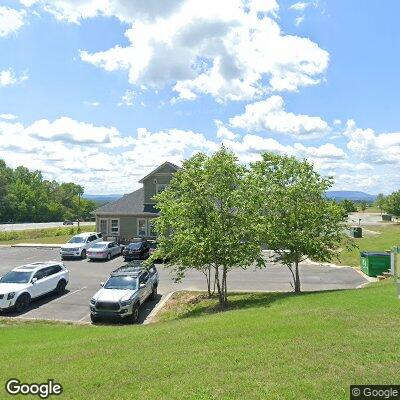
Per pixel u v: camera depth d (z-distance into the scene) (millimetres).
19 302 18375
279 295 18141
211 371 7957
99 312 16266
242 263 17031
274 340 9570
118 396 7180
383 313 11562
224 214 17547
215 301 18719
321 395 6785
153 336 11078
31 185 120312
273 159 19328
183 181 17859
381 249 34656
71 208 134875
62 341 11875
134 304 16625
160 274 27375
